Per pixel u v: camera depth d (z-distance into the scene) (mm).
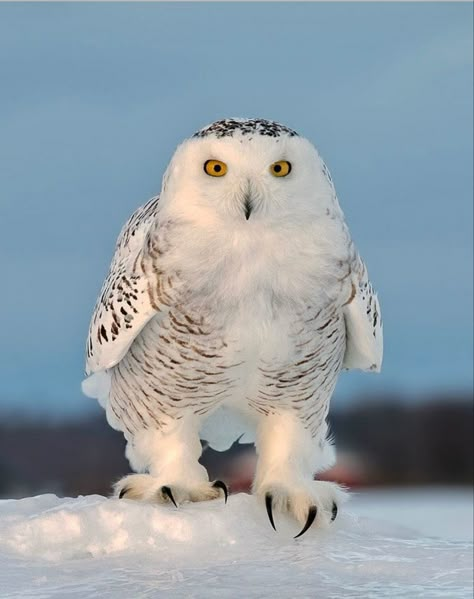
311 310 10586
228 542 10336
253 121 10531
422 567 9719
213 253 10312
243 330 10609
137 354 11055
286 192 10125
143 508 10398
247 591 9008
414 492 25656
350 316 10898
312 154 10328
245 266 10359
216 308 10508
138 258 10766
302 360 10875
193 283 10414
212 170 10156
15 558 9906
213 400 11281
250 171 10070
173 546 10211
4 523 10227
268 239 10289
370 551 10227
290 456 11328
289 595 8914
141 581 9266
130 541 10211
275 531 10656
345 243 10555
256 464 11531
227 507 10727
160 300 10570
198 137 10359
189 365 10852
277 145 10125
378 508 20094
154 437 11438
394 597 8859
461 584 9180
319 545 10422
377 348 11383
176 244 10367
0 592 8992
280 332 10641
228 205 10102
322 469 12047
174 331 10680
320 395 11320
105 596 8836
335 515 11227
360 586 9156
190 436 11422
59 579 9367
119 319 10812
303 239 10328
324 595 8914
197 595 8906
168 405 11227
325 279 10492
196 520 10375
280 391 11141
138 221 11500
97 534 10195
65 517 10203
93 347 11352
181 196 10328
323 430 11781
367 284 11086
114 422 12305
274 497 10945
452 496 24000
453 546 10406
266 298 10516
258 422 11633
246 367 10898
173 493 10992
